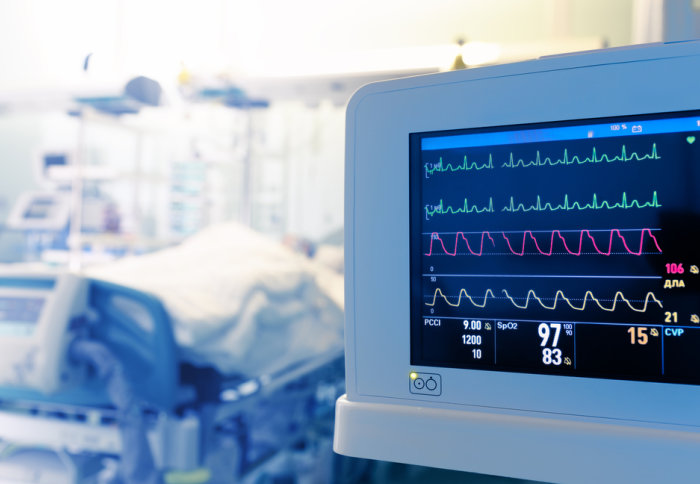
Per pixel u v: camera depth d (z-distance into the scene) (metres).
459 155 0.66
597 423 0.59
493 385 0.63
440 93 0.67
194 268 2.13
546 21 2.99
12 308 1.58
